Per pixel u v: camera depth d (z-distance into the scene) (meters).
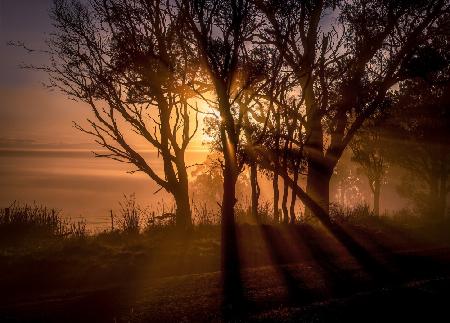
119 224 20.19
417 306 9.26
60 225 19.03
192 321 8.44
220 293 10.40
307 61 21.58
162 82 19.42
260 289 10.86
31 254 13.53
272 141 21.59
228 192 16.30
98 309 9.15
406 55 23.36
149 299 9.85
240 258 14.77
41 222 18.69
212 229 20.06
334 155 24.38
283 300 9.98
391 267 13.87
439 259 15.28
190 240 17.22
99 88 20.06
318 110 23.06
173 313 8.93
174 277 11.98
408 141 30.17
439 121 28.80
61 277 11.66
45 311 8.98
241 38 16.81
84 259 13.23
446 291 10.51
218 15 16.27
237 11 16.16
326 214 23.19
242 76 18.48
